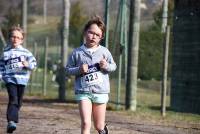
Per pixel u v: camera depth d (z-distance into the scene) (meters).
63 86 35.53
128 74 28.80
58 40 53.97
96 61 14.62
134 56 28.62
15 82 19.52
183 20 33.19
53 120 23.36
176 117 25.89
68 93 43.44
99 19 14.73
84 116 14.37
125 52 29.64
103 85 14.62
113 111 27.75
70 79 47.47
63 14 36.84
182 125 23.17
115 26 29.42
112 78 34.22
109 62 14.80
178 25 33.59
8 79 19.52
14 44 19.67
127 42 30.09
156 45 32.38
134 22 28.52
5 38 55.66
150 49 32.62
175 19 33.69
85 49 14.73
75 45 49.19
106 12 28.69
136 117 25.34
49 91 44.53
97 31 14.58
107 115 25.78
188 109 32.47
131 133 20.42
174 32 33.88
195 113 30.80
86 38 14.73
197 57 32.12
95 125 14.85
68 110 27.91
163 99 26.30
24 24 51.31
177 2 33.56
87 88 14.52
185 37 33.06
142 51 32.88
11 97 19.48
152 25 33.00
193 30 32.47
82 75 14.59
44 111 26.80
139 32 31.69
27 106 29.33
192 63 32.47
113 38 29.31
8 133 19.48
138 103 35.50
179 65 33.53
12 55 19.58
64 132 20.16
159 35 32.25
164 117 25.62
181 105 33.09
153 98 39.16
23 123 22.25
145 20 32.94
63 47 36.28
